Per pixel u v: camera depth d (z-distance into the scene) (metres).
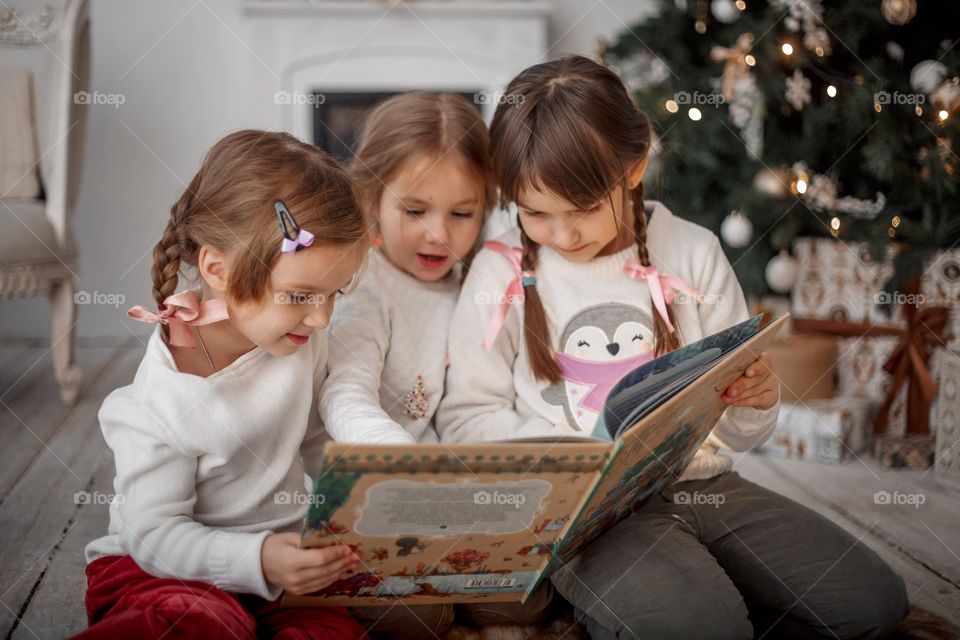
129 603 0.95
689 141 2.26
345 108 3.27
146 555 0.97
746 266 2.23
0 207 2.19
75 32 2.31
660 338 1.25
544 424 1.20
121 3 3.12
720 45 2.32
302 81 3.24
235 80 3.21
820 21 2.08
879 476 1.86
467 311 1.28
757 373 1.10
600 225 1.19
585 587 1.07
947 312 1.99
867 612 1.10
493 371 1.26
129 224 3.18
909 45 2.12
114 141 3.15
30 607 1.21
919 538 1.49
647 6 3.42
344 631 0.97
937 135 1.95
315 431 1.19
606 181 1.17
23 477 1.75
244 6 3.15
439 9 3.24
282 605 0.98
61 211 2.28
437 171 1.23
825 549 1.14
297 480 1.11
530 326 1.25
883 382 2.10
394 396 1.26
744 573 1.16
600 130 1.15
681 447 1.08
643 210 1.28
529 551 0.98
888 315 2.02
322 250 0.98
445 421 1.27
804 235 2.30
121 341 3.12
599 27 3.42
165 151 3.20
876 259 2.01
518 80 1.23
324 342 1.16
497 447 0.84
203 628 0.90
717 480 1.27
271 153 1.02
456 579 1.00
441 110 1.27
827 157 2.20
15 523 1.53
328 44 3.23
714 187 2.31
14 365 2.74
